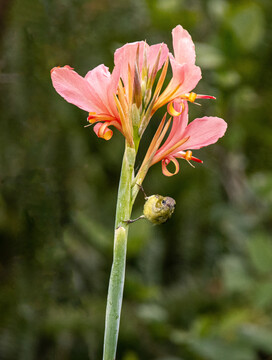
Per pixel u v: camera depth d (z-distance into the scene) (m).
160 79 1.46
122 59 1.45
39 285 2.14
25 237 2.14
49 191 2.16
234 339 2.27
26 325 2.21
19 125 2.25
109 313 1.45
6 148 2.19
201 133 1.50
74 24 2.35
